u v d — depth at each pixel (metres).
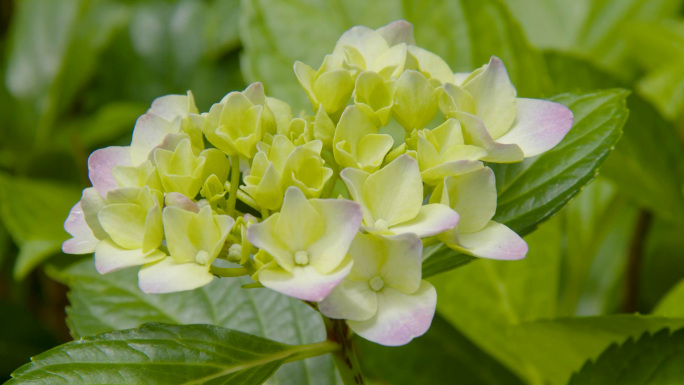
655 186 0.79
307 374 0.72
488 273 0.77
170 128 0.65
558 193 0.67
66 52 1.07
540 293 0.77
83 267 0.74
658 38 0.93
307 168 0.63
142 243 0.63
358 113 0.64
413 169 0.63
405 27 0.68
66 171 1.05
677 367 0.67
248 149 0.65
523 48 0.75
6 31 1.24
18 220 0.82
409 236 0.62
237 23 1.11
